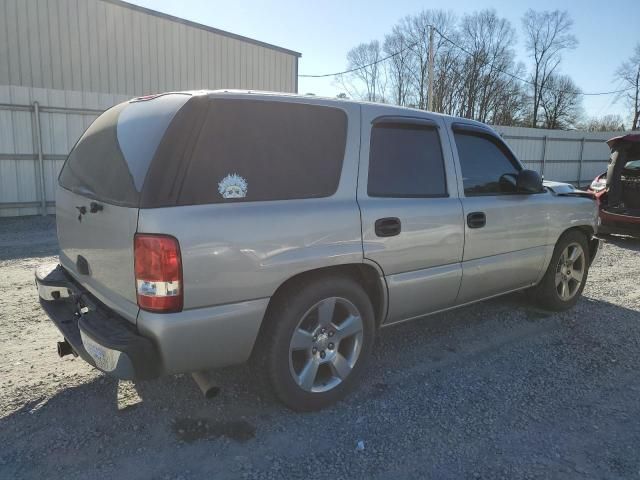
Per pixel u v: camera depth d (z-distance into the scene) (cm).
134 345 243
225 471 254
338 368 315
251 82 1880
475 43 4791
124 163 274
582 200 499
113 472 250
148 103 302
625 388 351
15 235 885
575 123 5553
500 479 253
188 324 251
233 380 344
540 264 458
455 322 472
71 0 1462
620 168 867
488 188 408
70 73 1488
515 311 505
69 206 327
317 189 299
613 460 270
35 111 1098
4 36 1381
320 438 283
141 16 1591
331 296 304
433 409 317
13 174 1100
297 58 2006
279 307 287
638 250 833
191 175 254
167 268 243
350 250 304
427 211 349
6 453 262
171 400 318
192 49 1708
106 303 280
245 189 271
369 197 321
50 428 285
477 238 387
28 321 447
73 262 329
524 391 343
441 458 269
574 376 367
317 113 310
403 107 364
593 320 485
